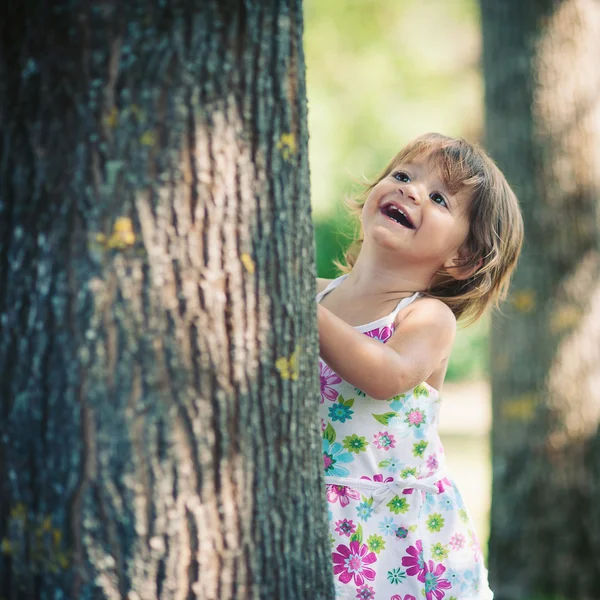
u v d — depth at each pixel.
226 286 2.76
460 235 4.20
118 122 2.65
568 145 7.99
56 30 2.66
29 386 2.70
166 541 2.71
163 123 2.67
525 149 8.07
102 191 2.65
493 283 4.55
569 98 7.96
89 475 2.67
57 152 2.67
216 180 2.73
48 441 2.69
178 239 2.69
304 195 2.97
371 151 21.94
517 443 8.25
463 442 17.25
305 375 3.00
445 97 21.98
